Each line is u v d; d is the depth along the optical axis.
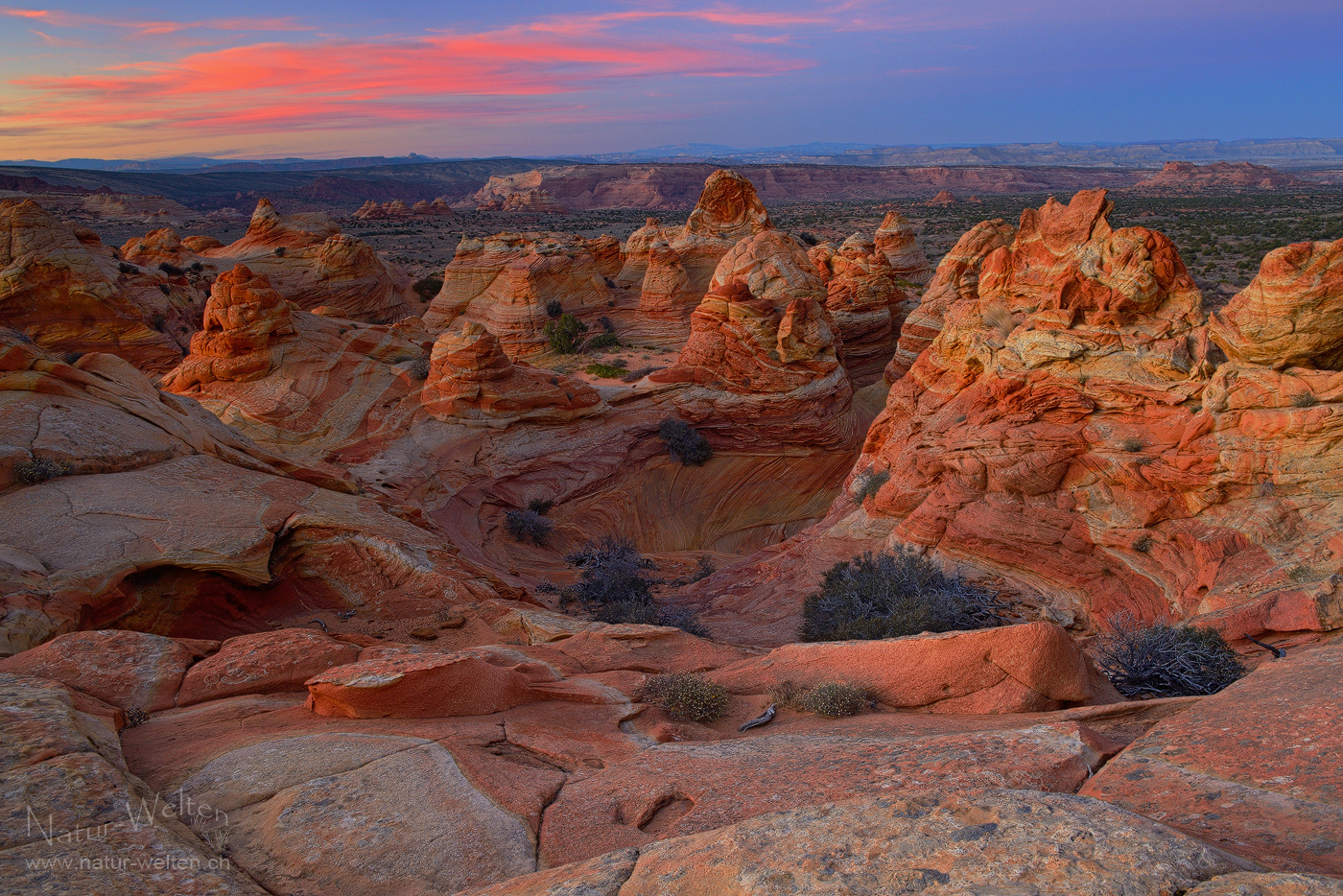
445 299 68.19
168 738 8.13
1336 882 3.35
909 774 6.34
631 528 35.72
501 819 6.39
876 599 19.17
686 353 42.91
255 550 15.43
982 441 20.67
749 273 46.41
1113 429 18.75
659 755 8.02
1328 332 15.38
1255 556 14.91
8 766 6.24
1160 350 18.70
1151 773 5.51
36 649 9.73
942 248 122.69
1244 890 3.34
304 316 37.59
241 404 32.25
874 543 23.44
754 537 37.50
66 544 13.88
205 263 73.19
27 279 42.22
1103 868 3.66
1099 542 17.92
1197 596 15.34
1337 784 4.66
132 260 72.00
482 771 7.22
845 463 40.31
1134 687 12.73
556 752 8.05
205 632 14.50
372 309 76.69
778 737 8.75
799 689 10.59
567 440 37.16
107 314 44.31
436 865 5.76
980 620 17.70
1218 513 16.33
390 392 36.00
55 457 16.45
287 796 6.61
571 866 4.86
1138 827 3.98
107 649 9.91
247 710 8.98
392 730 8.28
